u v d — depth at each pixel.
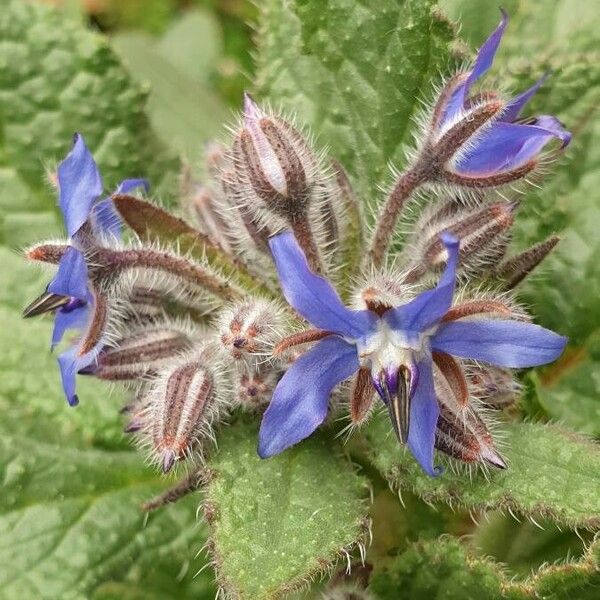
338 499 0.20
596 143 0.23
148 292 0.21
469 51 0.22
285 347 0.19
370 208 0.22
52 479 0.24
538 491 0.20
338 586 0.21
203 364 0.20
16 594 0.23
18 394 0.24
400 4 0.22
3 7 0.24
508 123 0.20
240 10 0.34
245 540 0.19
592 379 0.23
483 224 0.20
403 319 0.19
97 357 0.20
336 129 0.23
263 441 0.19
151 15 0.36
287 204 0.20
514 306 0.20
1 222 0.25
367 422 0.20
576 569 0.20
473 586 0.21
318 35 0.23
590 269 0.23
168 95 0.28
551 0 0.24
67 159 0.19
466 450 0.19
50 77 0.25
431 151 0.20
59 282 0.19
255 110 0.20
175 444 0.19
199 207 0.22
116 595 0.24
